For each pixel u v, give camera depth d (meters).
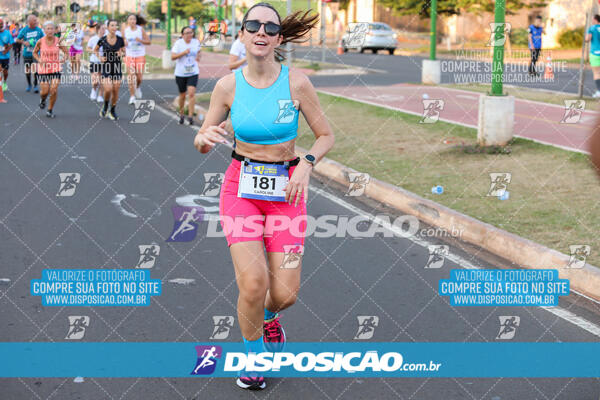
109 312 4.72
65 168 9.19
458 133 11.38
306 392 3.74
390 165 9.23
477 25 41.03
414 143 10.68
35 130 12.06
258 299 3.61
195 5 54.41
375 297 5.07
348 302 4.97
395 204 7.70
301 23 3.95
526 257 5.81
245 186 3.73
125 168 9.27
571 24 36.84
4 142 10.88
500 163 9.12
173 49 12.91
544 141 10.42
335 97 16.58
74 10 27.88
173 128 12.72
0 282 5.21
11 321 4.54
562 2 36.88
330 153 10.12
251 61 3.65
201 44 12.15
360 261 5.86
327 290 5.20
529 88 18.48
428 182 8.24
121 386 3.76
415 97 16.84
